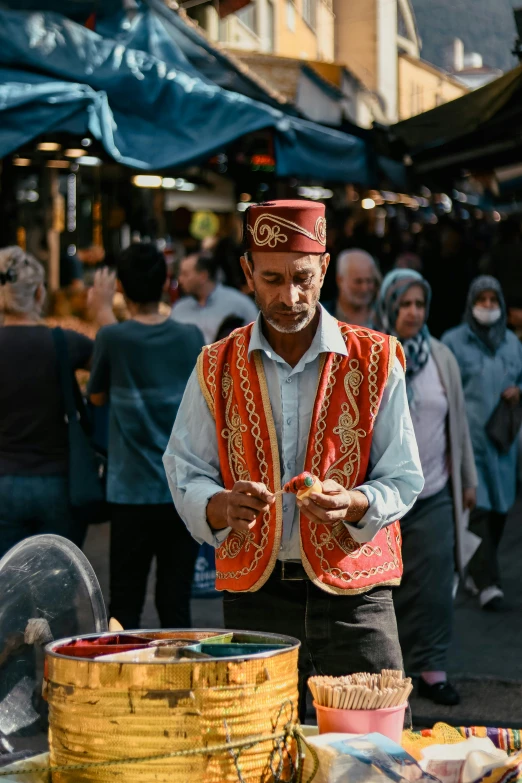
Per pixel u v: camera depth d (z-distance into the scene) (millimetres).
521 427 6984
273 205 2785
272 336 2955
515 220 13820
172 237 13852
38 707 2379
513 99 9305
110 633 2273
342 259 6676
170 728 1925
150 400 5035
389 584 2998
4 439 4988
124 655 2107
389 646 2965
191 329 5188
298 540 2920
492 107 9398
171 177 10914
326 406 2920
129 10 7875
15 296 5020
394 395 2938
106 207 11359
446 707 5305
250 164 10492
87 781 1960
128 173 11211
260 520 2926
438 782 1924
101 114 6617
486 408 6934
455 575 5539
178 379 5102
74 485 4988
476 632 6617
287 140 8062
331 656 2949
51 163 10281
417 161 10891
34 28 6789
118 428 5055
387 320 5316
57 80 6730
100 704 1944
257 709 1977
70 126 6535
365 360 2934
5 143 6316
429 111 10227
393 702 2146
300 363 2926
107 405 5223
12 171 10352
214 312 7891
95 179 11234
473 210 19203
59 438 5039
